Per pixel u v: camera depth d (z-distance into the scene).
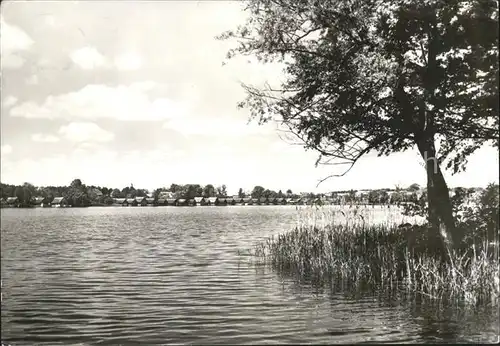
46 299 12.08
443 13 11.01
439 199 11.80
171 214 75.12
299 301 11.15
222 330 9.16
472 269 10.43
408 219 14.88
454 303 10.31
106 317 10.29
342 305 10.60
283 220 51.72
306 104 12.62
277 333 8.84
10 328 9.47
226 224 47.91
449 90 11.26
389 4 11.10
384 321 9.28
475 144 11.95
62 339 8.75
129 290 13.25
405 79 11.15
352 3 11.16
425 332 8.52
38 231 33.22
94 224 47.12
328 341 8.27
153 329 9.36
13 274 16.02
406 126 11.88
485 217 11.65
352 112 11.98
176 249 24.78
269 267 16.02
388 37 11.31
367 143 12.81
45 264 18.58
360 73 11.10
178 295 12.40
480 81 11.16
